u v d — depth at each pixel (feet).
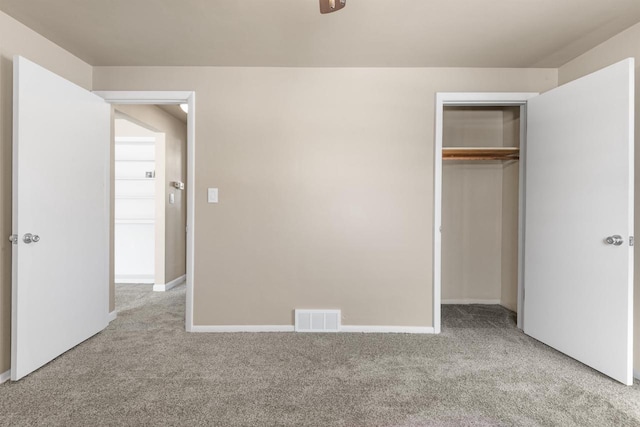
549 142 8.71
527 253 9.41
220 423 5.52
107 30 7.75
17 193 6.79
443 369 7.42
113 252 10.93
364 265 9.79
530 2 6.56
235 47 8.54
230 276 9.75
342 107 9.75
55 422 5.52
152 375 7.09
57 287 7.91
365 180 9.80
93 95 9.31
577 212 7.89
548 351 8.42
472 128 12.73
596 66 8.41
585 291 7.67
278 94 9.73
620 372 6.88
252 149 9.74
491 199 12.91
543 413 5.84
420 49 8.61
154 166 16.37
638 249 7.21
